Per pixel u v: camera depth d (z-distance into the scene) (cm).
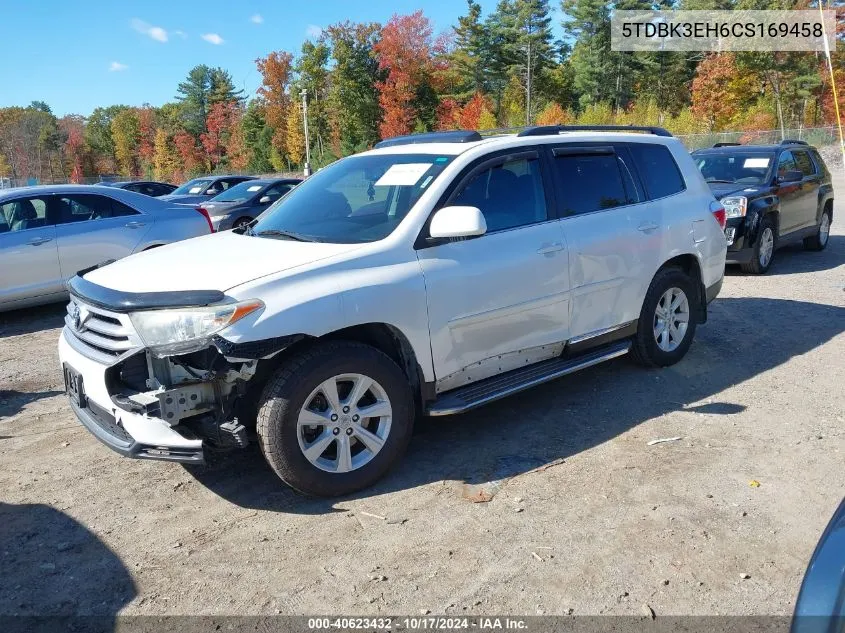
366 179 457
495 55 7094
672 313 570
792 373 565
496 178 445
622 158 533
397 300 379
